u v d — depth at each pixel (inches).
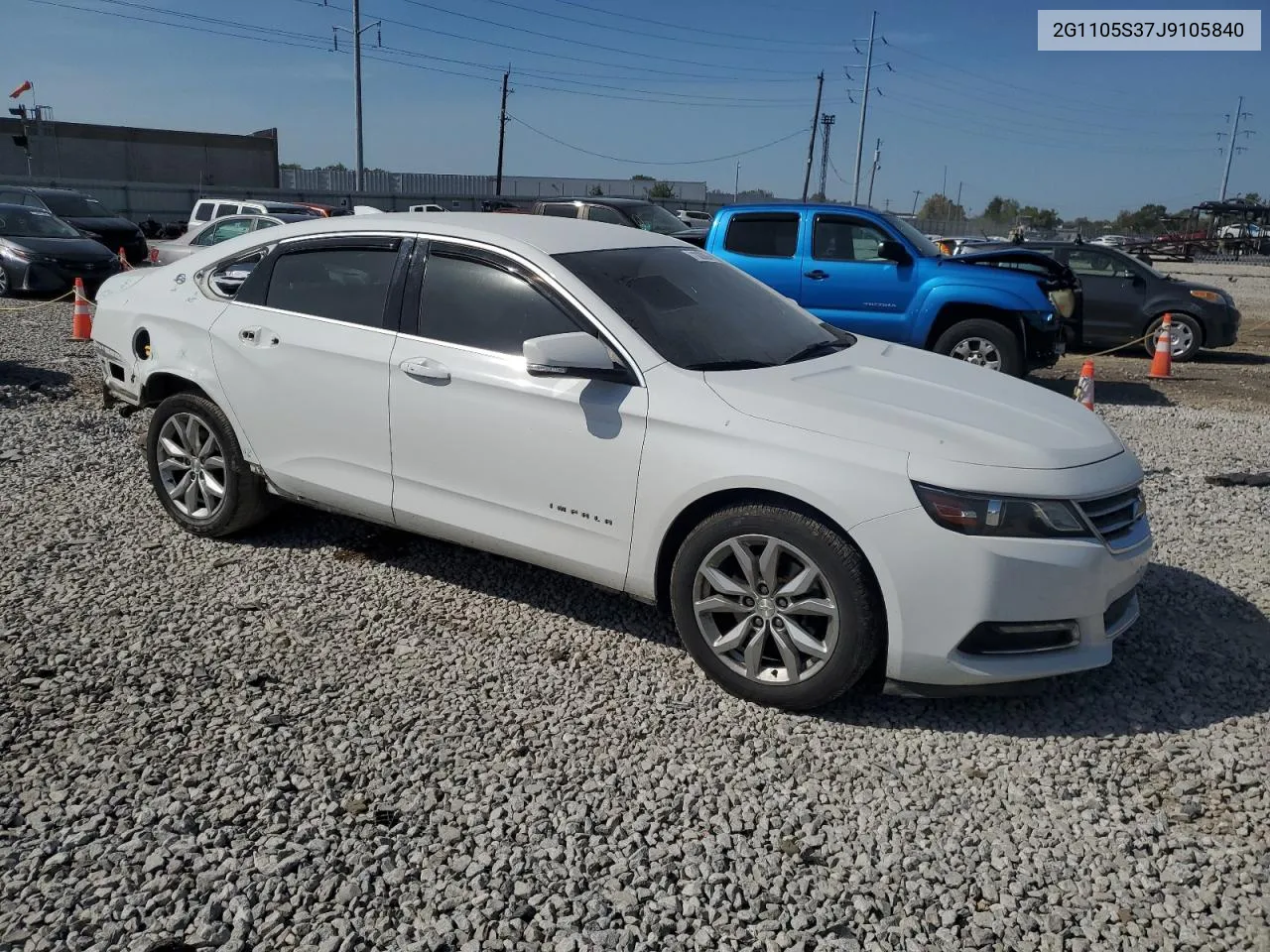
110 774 128.3
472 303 171.0
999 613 136.7
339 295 185.3
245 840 116.9
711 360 159.8
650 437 151.5
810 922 107.0
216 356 195.5
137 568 191.3
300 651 162.2
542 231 179.0
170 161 2245.3
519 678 156.3
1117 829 123.5
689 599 152.0
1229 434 353.7
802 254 418.0
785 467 141.4
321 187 2431.1
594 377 154.4
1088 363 314.3
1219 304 553.0
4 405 313.3
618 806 125.5
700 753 137.9
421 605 180.5
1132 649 170.9
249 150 2372.0
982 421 149.9
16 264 600.7
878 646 142.3
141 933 102.7
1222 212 2117.4
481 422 165.8
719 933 105.3
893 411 149.2
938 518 135.6
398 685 152.6
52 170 2075.5
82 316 456.1
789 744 140.6
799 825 123.0
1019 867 116.6
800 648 144.7
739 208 431.2
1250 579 203.0
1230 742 142.6
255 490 199.0
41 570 187.8
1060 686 158.1
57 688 147.3
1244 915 109.0
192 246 596.1
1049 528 137.9
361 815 122.0
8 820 118.5
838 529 140.7
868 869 115.6
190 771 129.3
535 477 162.4
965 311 402.0
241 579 188.2
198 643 163.2
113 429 290.4
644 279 172.1
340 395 180.5
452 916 106.3
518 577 193.9
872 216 412.8
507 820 122.0
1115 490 145.4
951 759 138.1
